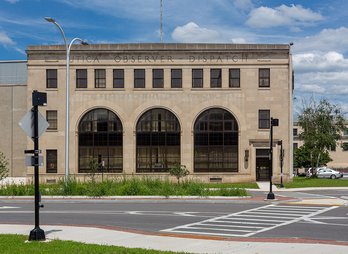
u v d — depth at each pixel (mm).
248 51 51969
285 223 19625
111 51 52219
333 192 39688
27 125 14742
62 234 16016
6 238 14680
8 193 33969
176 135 52406
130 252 12344
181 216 22141
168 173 51875
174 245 13992
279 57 51969
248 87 52031
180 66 52312
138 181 36750
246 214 23062
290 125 52312
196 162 52281
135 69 52469
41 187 36906
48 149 52281
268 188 43250
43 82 52438
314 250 13008
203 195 32812
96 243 14188
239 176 51688
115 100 52469
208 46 52156
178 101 52344
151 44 52281
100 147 52469
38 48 52312
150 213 23453
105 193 33688
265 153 52000
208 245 13977
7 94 57438
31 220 20812
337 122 68438
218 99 52125
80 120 52594
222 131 52188
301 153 88750
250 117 51938
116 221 20281
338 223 19625
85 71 52562
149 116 52688
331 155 110688
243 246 13766
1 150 57125
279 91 51875
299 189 42562
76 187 34375
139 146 52562
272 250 13094
